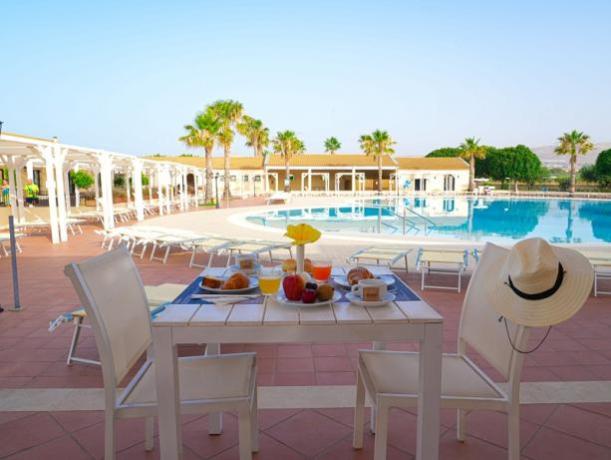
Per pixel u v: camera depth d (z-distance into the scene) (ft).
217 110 92.48
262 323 5.98
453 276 22.43
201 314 6.31
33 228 45.27
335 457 7.69
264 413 9.09
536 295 6.40
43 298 18.08
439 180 138.82
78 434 8.30
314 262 8.52
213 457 7.69
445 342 13.32
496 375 10.98
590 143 117.70
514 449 6.76
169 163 69.77
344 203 86.74
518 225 60.70
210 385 6.96
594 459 7.57
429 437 6.43
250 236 37.42
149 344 8.09
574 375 10.86
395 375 7.30
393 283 7.93
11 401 9.55
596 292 18.45
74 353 12.00
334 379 10.66
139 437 8.31
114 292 7.07
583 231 54.60
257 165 133.80
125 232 30.55
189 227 45.42
